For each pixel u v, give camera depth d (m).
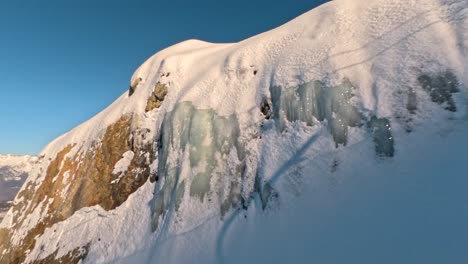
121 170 15.60
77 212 16.27
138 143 15.71
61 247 15.22
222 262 8.79
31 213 19.61
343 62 10.70
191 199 11.43
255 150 11.09
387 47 10.41
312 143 9.93
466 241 5.87
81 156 18.91
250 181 10.52
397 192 7.55
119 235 13.12
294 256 7.61
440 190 7.04
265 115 11.64
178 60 17.00
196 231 10.43
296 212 8.75
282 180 9.73
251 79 12.89
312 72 11.04
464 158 7.39
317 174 9.23
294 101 10.96
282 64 12.15
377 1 12.05
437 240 6.16
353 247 6.95
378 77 9.95
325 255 7.15
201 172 11.66
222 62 14.55
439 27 9.99
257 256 8.27
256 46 13.83
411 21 10.59
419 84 9.26
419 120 8.77
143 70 19.59
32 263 15.99
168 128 13.82
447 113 8.55
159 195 12.57
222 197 10.84
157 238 11.37
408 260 6.10
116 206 14.63
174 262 9.81
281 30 13.84
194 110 13.33
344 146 9.35
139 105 16.95
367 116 9.43
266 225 9.09
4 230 20.70
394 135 8.79
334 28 12.05
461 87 8.70
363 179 8.38
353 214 7.68
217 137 12.12
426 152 8.07
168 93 16.06
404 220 6.86
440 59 9.31
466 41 9.30
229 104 12.70
